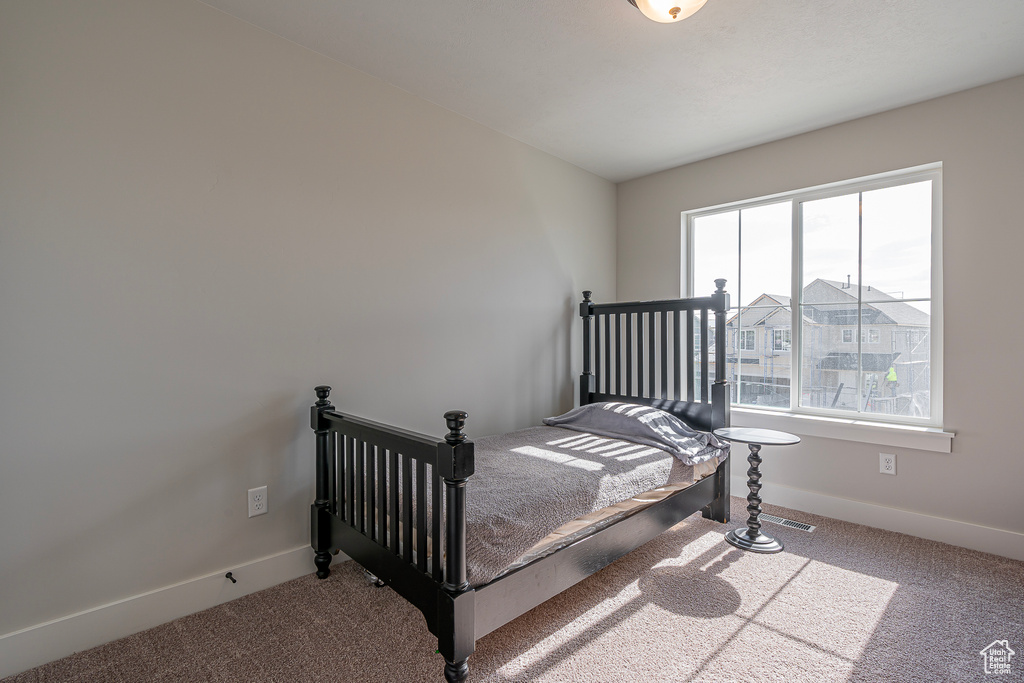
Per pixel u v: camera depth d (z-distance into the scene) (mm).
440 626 1340
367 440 1700
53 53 1456
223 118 1785
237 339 1830
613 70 2152
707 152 3098
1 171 1381
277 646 1557
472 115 2596
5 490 1406
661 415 2547
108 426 1568
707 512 2650
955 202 2316
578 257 3355
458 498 1305
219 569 1810
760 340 3076
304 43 1975
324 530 1963
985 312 2244
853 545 2326
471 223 2646
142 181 1614
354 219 2156
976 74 2154
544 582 1568
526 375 2982
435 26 1853
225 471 1813
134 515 1623
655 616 1741
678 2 1532
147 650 1527
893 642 1586
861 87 2281
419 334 2408
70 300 1493
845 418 2734
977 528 2260
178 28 1684
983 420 2252
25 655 1429
